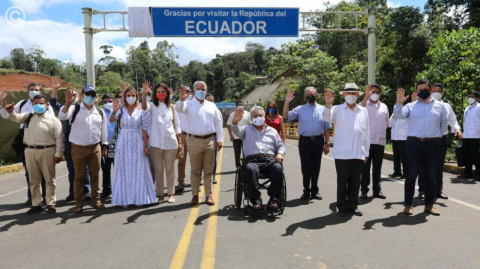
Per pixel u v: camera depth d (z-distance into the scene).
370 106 6.29
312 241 4.12
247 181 5.15
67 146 6.40
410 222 4.84
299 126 6.31
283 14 13.35
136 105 5.90
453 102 12.49
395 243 4.04
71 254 3.84
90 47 13.01
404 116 5.32
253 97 69.56
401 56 25.03
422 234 4.34
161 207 5.79
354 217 5.11
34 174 5.60
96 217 5.28
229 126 8.05
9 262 3.67
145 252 3.84
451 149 12.10
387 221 4.90
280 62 28.59
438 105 5.24
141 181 5.77
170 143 5.99
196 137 5.75
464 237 4.21
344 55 35.47
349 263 3.49
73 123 5.49
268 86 66.00
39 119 5.54
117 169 5.76
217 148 6.04
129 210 5.64
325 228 4.61
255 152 5.53
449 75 12.94
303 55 29.34
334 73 26.64
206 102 5.88
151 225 4.82
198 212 5.45
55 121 5.62
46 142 5.53
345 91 5.12
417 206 5.70
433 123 5.15
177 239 4.23
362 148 5.14
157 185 6.11
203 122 5.73
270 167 5.28
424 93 5.20
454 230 4.47
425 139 5.16
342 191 5.16
